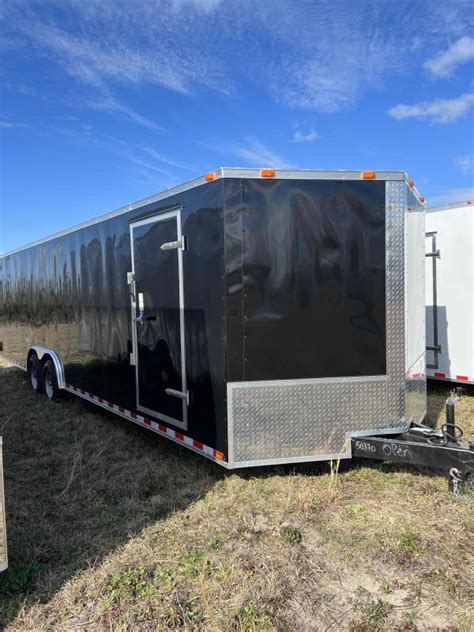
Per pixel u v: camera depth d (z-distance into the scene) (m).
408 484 3.75
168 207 4.17
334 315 3.72
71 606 2.42
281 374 3.66
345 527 3.13
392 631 2.21
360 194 3.73
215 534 3.09
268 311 3.63
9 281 9.14
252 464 3.65
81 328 6.14
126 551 2.92
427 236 7.06
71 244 6.27
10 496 3.83
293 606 2.39
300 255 3.66
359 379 3.79
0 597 2.50
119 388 5.22
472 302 6.60
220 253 3.59
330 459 3.77
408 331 3.91
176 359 4.17
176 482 4.00
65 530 3.23
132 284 4.79
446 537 2.97
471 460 3.36
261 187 3.59
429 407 6.18
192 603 2.42
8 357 9.40
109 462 4.53
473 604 2.38
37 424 5.98
